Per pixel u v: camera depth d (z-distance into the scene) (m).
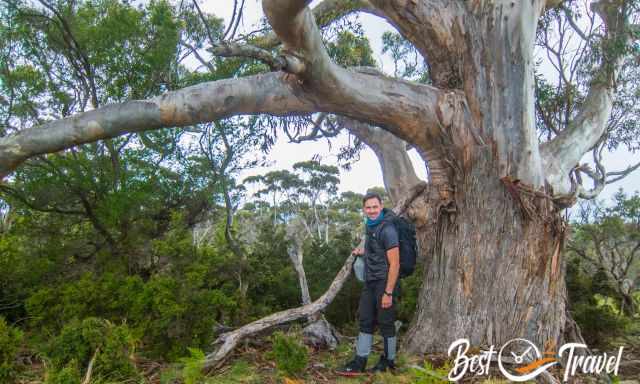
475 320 5.77
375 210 5.18
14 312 8.01
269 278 10.27
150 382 4.83
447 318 5.91
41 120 10.40
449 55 6.18
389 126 6.06
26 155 5.13
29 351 5.89
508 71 5.64
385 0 6.08
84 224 10.22
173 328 5.53
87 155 9.63
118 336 4.70
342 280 6.76
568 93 8.63
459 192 6.08
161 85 9.80
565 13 8.69
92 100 9.48
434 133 6.01
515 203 5.81
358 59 10.24
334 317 9.19
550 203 5.85
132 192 8.99
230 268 9.46
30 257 8.87
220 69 9.48
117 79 9.39
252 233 23.28
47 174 9.35
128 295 6.12
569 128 7.29
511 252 5.79
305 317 6.51
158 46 9.51
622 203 13.76
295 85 5.33
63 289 6.48
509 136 5.66
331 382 4.86
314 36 4.68
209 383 4.79
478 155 5.90
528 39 5.60
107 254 8.89
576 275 9.35
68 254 9.00
